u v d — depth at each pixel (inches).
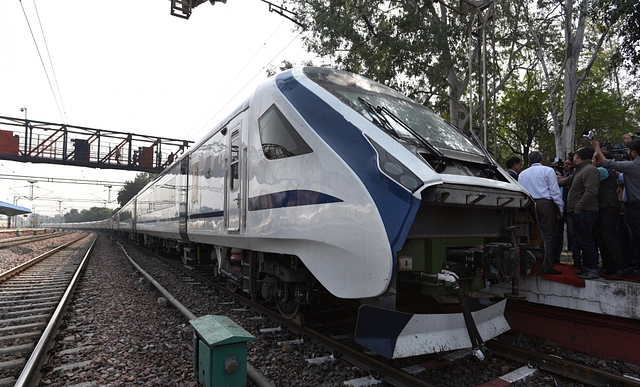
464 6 555.2
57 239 1368.1
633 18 414.0
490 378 146.7
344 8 579.8
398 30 550.6
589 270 185.0
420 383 130.9
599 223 191.9
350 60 586.2
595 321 175.6
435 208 149.3
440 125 186.2
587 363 166.7
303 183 163.6
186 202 364.5
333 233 144.7
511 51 685.3
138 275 412.2
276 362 162.7
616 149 242.7
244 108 228.4
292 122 174.6
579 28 573.6
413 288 171.9
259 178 200.7
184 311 222.1
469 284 164.6
